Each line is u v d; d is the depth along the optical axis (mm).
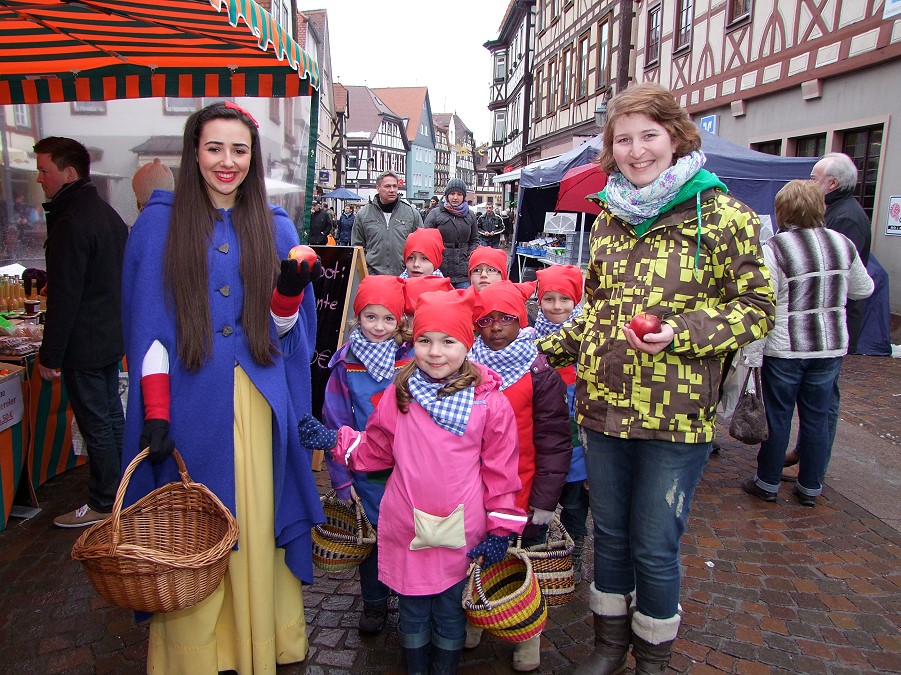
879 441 4961
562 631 2760
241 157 2084
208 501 2066
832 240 3605
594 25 19172
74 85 4457
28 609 2875
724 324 1944
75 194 3422
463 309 2162
